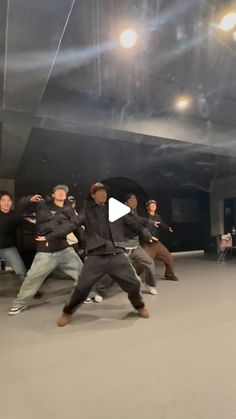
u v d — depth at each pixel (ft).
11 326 8.50
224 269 17.71
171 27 8.49
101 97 12.00
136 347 7.03
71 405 4.94
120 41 8.84
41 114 10.64
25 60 7.15
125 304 10.47
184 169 22.47
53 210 10.12
